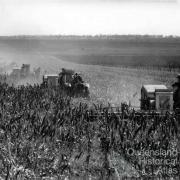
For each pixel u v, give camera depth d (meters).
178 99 22.23
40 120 17.30
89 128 16.56
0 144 14.52
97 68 72.62
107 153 14.17
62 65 78.00
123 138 14.77
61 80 32.69
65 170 13.12
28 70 47.06
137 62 95.81
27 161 13.23
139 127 14.92
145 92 22.53
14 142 14.77
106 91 32.06
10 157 13.44
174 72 61.47
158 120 16.81
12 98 22.03
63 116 16.98
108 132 15.65
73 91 29.02
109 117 17.08
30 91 24.67
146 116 17.70
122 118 17.25
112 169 13.18
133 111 17.56
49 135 15.45
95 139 15.82
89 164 13.62
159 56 116.94
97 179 12.59
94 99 27.08
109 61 103.44
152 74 56.53
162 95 21.11
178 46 189.00
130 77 49.97
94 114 18.53
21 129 15.95
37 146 14.61
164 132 15.53
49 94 25.31
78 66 76.94
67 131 16.19
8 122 16.52
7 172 11.64
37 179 12.45
